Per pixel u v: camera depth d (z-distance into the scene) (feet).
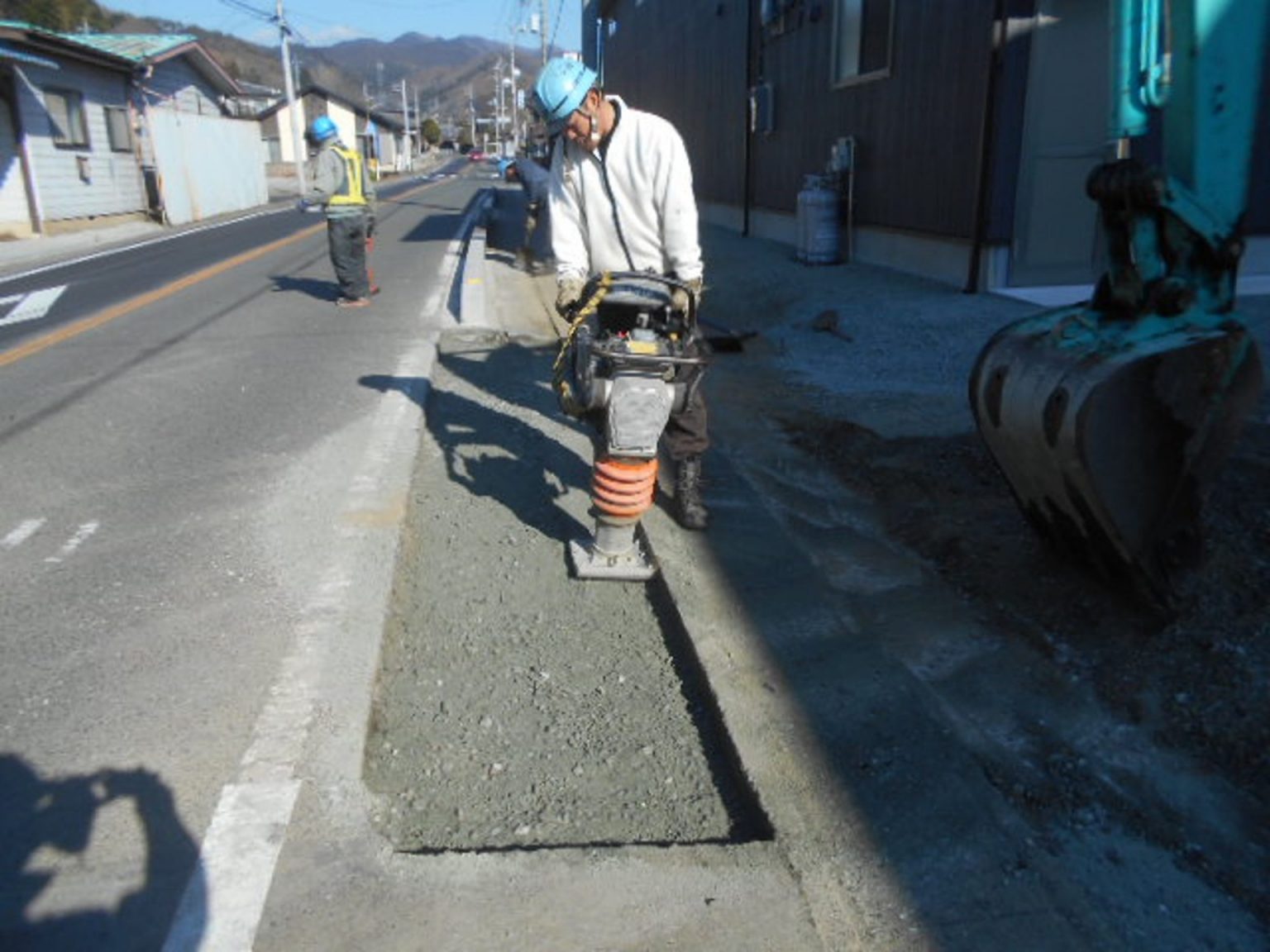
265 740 9.10
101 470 16.97
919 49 29.89
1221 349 9.50
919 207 30.86
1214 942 7.18
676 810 8.87
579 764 9.51
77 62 66.44
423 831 8.54
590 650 11.45
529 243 43.75
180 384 22.82
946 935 7.12
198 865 7.57
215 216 84.64
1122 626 10.82
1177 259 9.91
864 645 10.87
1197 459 9.91
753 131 46.62
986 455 16.20
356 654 10.62
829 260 36.04
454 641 11.59
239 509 14.96
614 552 12.89
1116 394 9.46
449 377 23.70
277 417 19.89
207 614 11.59
